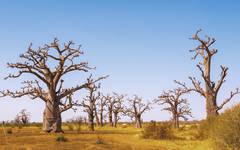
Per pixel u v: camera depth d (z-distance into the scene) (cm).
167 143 2662
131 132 4531
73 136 3416
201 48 3628
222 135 1834
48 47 4100
